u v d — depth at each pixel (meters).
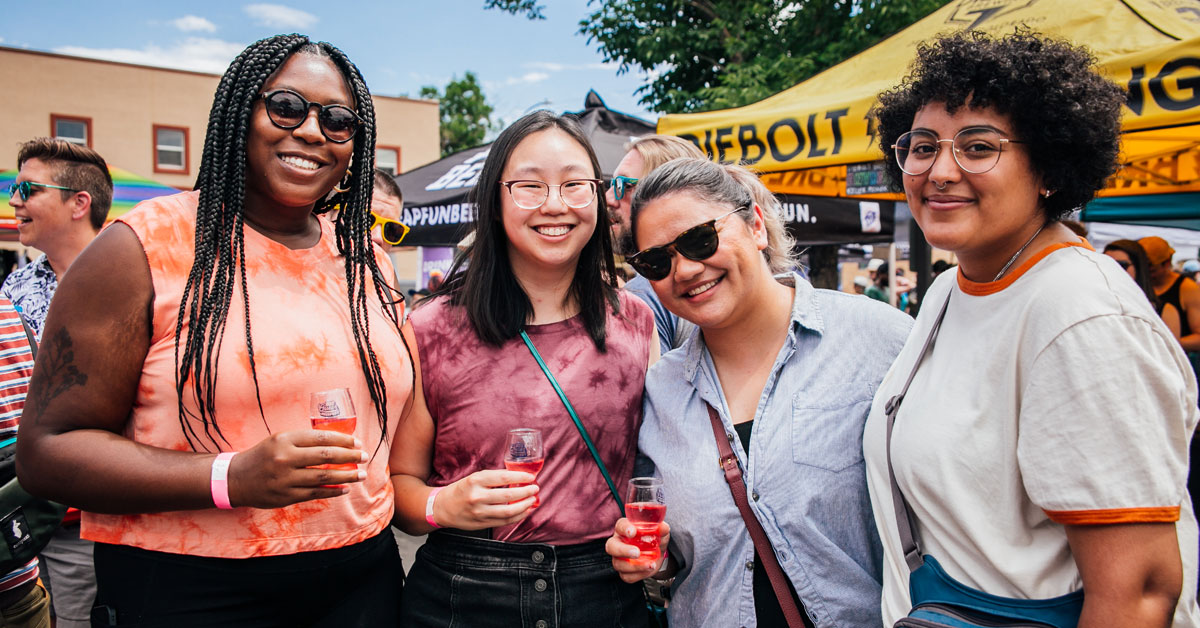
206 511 1.43
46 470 1.30
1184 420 1.10
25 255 14.11
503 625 1.74
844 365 1.73
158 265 1.38
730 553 1.69
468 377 1.83
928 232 1.33
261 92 1.47
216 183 1.45
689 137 3.77
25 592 2.19
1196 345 4.81
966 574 1.29
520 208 1.81
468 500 1.63
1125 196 5.48
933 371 1.39
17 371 2.09
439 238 5.19
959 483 1.27
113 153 19.31
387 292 1.80
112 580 1.45
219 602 1.46
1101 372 1.08
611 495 1.86
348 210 1.67
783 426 1.69
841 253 14.22
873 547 1.69
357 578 1.65
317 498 1.33
